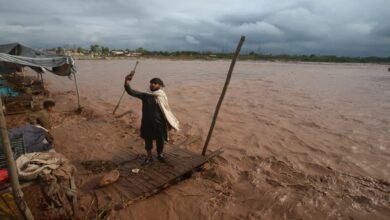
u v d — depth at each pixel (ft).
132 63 216.54
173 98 55.52
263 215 15.64
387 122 37.45
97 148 24.36
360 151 26.30
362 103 52.65
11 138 15.56
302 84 86.07
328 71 165.68
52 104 21.40
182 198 16.90
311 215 15.75
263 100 54.60
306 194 17.97
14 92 42.06
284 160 23.80
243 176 20.40
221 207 16.22
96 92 61.31
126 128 31.01
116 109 39.04
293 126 35.01
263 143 28.12
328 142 28.81
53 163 12.94
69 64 33.24
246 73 133.08
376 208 16.55
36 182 12.62
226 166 21.93
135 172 18.22
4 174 13.16
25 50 36.42
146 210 15.52
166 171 18.28
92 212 14.83
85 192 16.74
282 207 16.44
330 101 54.39
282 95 61.67
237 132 31.94
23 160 12.69
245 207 16.38
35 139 16.83
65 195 13.73
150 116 17.58
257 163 22.98
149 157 19.47
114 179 16.96
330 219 15.43
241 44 18.07
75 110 39.81
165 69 149.89
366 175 21.08
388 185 19.43
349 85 85.15
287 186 19.03
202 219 15.15
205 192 17.72
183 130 32.30
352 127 34.83
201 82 86.22
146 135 18.31
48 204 13.79
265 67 201.05
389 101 55.06
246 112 43.11
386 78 115.24
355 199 17.52
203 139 28.84
